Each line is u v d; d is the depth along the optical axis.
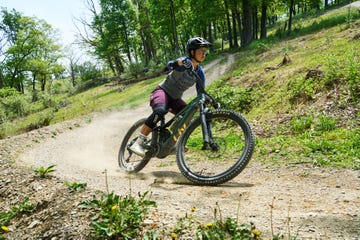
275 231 2.43
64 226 2.96
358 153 5.39
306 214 2.77
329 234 2.33
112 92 32.03
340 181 4.29
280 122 8.35
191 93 16.88
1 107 28.36
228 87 11.70
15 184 4.74
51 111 25.03
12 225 3.62
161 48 59.66
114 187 4.13
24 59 55.72
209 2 35.69
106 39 52.19
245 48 30.56
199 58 4.66
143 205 2.97
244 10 33.59
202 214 2.87
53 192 3.94
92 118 15.92
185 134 4.59
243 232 2.35
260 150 6.46
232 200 3.45
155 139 4.98
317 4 40.31
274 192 3.81
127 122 13.93
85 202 3.21
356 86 7.93
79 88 48.22
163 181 4.82
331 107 7.86
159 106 4.79
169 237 2.48
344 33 15.97
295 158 5.70
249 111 10.29
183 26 46.62
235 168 4.04
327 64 9.57
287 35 28.39
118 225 2.61
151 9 42.25
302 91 9.07
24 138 10.70
